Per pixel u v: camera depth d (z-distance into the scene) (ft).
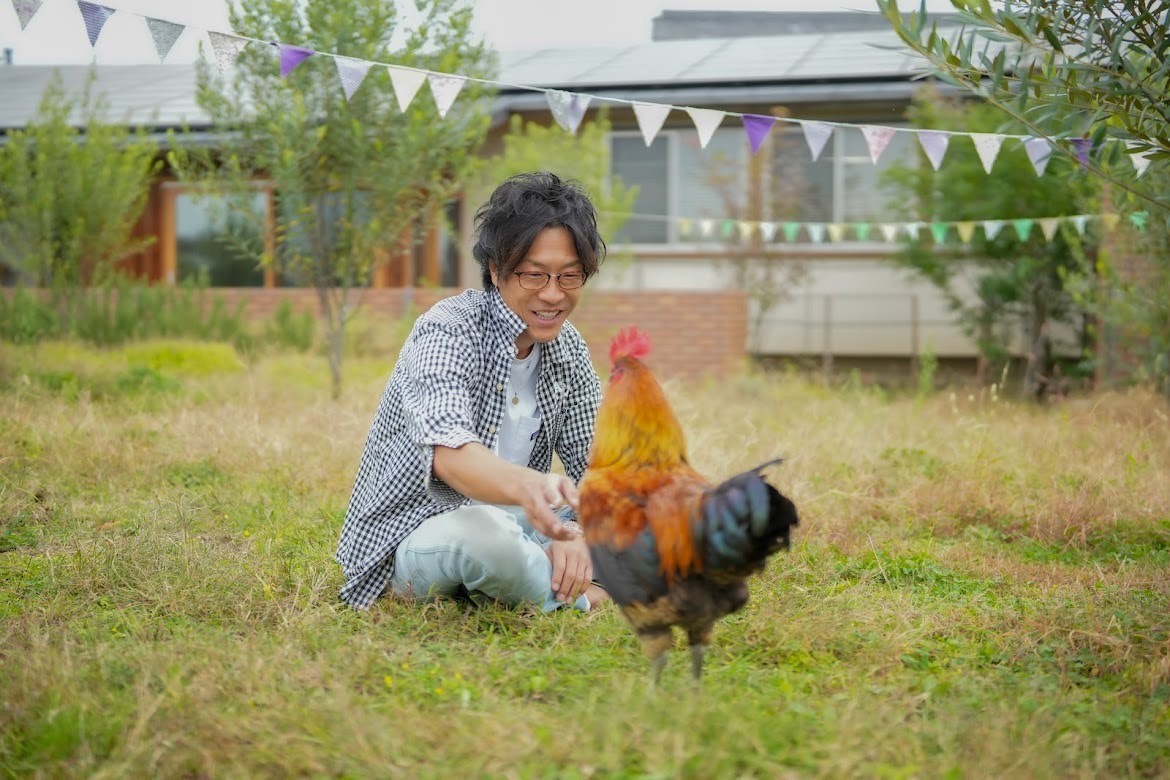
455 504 12.79
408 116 31.96
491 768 8.14
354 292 48.21
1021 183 40.96
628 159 52.13
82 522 17.42
